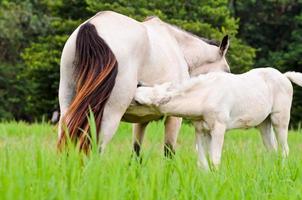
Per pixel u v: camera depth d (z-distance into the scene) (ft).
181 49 27.91
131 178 16.16
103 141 21.50
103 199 13.62
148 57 23.07
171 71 24.39
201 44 28.76
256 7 123.95
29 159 17.53
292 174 20.25
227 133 51.19
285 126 29.84
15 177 14.58
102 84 21.15
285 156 23.63
